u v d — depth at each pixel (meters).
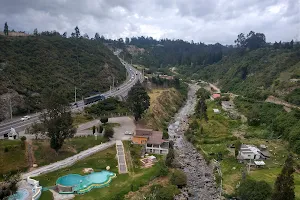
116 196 72.38
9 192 66.19
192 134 128.88
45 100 92.81
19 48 165.50
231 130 132.75
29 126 104.38
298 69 179.25
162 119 149.75
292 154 99.81
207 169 97.50
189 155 109.50
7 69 134.88
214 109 165.88
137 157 96.56
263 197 68.19
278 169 90.31
